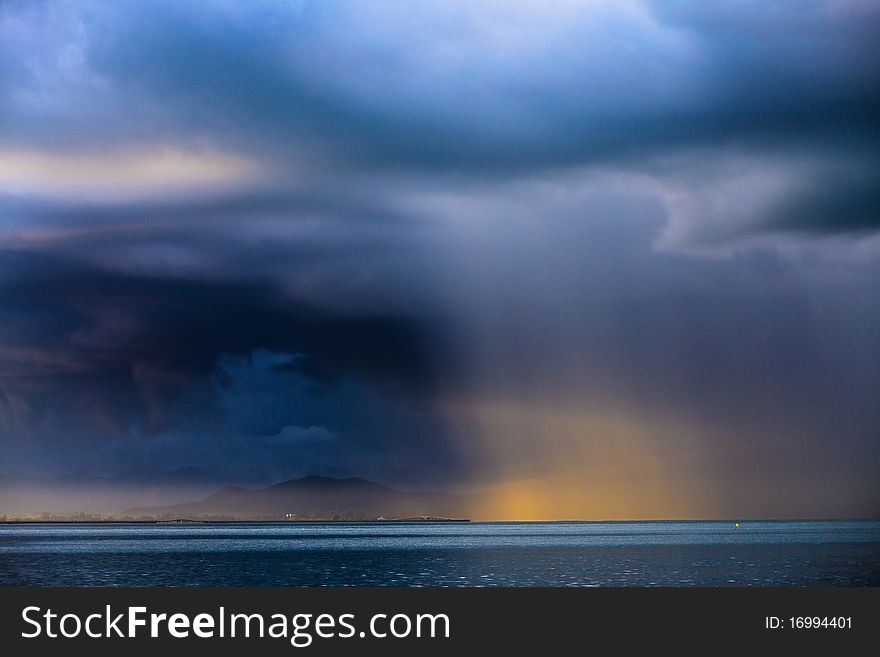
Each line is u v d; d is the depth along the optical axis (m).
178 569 154.62
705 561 161.25
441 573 137.62
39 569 156.12
